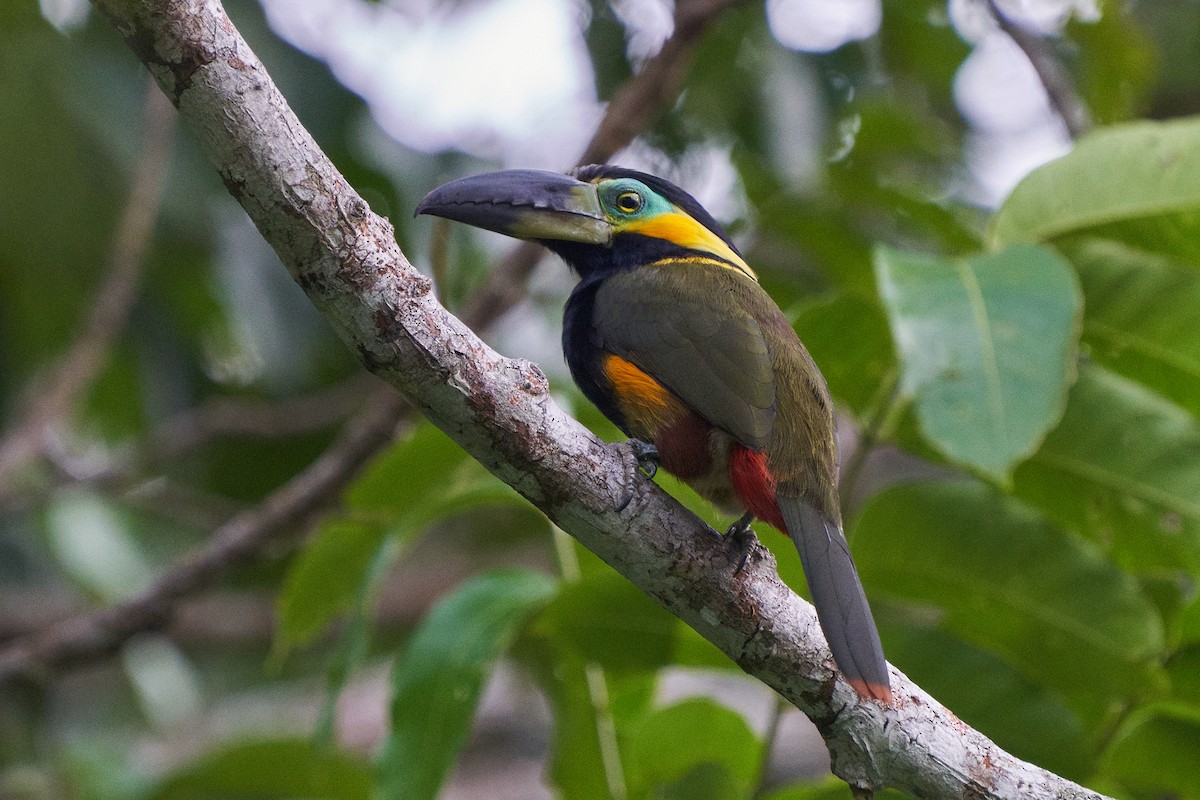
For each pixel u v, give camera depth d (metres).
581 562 9.32
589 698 9.41
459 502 9.22
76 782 12.79
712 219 9.49
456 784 16.58
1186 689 8.87
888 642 8.59
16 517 15.29
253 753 11.64
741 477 7.66
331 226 6.03
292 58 12.41
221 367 14.62
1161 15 16.23
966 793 6.56
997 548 8.62
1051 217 8.67
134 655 14.62
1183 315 8.66
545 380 6.61
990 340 7.30
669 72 11.09
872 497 8.66
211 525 14.88
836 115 12.77
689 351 7.99
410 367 6.32
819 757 15.09
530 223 8.97
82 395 14.15
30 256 12.66
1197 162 8.38
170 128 11.95
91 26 12.23
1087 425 8.60
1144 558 9.02
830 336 8.82
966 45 13.01
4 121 11.73
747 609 6.75
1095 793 6.58
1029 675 9.09
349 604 10.45
